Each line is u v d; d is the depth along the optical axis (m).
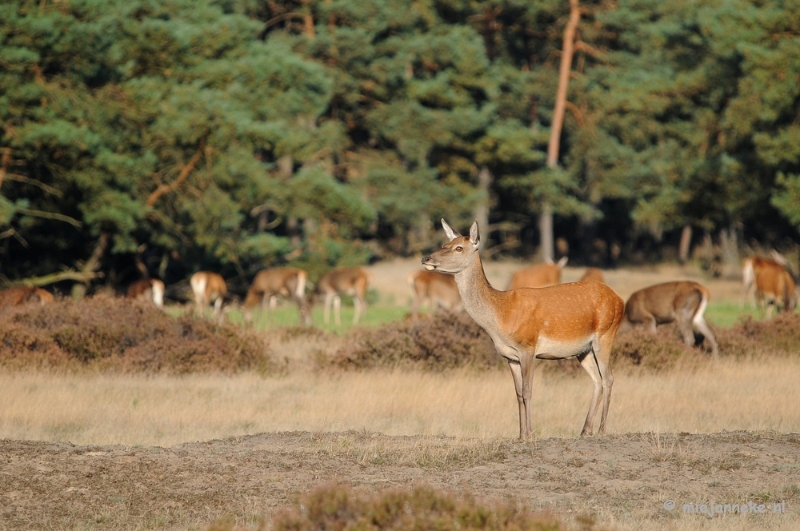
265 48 65.69
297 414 21.66
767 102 59.38
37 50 49.12
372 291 65.44
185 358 29.23
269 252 63.38
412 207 82.50
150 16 59.38
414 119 82.62
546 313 17.55
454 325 31.23
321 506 10.06
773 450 16.23
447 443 17.06
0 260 62.66
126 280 69.31
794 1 60.47
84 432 19.39
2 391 23.55
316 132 73.25
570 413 21.59
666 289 32.31
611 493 13.95
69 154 51.19
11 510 12.95
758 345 32.84
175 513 12.94
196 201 58.88
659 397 23.56
